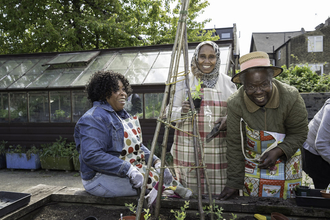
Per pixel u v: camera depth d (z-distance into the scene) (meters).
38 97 6.53
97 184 1.92
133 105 6.02
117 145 1.85
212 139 2.04
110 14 10.59
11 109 6.65
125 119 2.01
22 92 6.58
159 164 2.03
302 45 20.88
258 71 1.55
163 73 6.24
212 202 1.73
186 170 2.08
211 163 2.04
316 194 1.83
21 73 7.17
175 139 2.20
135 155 1.95
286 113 1.68
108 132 1.81
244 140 1.88
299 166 1.90
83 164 1.93
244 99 1.76
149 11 10.82
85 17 9.81
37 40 9.85
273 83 1.72
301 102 1.68
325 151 2.11
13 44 10.93
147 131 6.05
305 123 1.69
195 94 1.95
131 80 6.10
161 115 1.65
